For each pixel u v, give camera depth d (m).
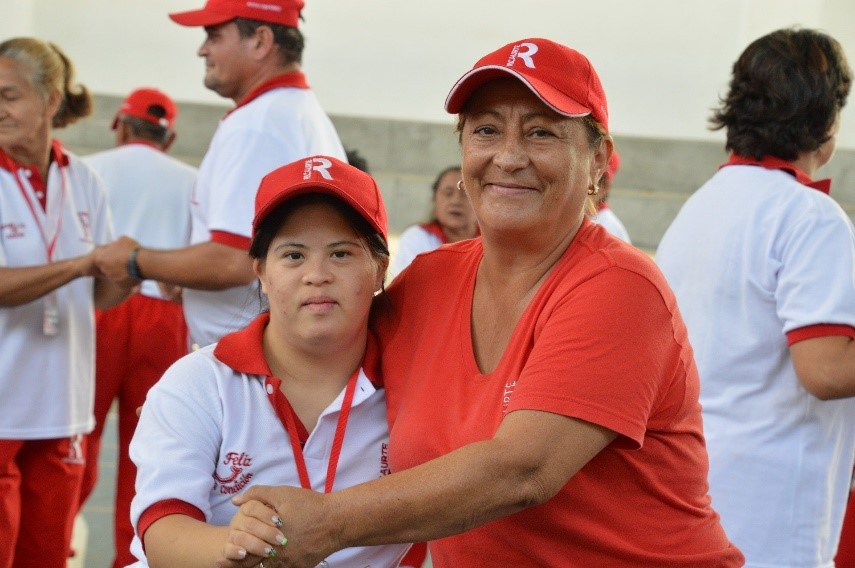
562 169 1.69
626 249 1.73
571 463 1.59
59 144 3.55
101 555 4.52
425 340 1.86
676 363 1.70
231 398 1.84
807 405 2.37
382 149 10.84
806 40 2.49
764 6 10.53
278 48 3.36
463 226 5.07
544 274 1.76
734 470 2.40
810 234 2.32
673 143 10.91
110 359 4.20
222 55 3.36
